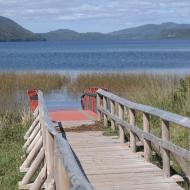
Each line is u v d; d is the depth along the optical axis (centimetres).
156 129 1366
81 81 3259
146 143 999
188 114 1516
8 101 2461
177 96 1700
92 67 5894
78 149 1142
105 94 1443
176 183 832
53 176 619
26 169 935
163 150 880
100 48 16300
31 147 1043
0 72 3578
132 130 1085
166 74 3194
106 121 1479
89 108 1945
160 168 949
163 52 11375
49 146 673
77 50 13875
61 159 454
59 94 3133
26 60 8000
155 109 922
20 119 1636
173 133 1263
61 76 3550
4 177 956
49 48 16888
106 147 1165
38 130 1148
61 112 1827
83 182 355
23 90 3159
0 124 1455
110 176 885
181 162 859
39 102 1118
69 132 1401
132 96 2102
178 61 7175
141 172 911
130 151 1112
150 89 2008
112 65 6316
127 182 841
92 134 1357
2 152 1183
